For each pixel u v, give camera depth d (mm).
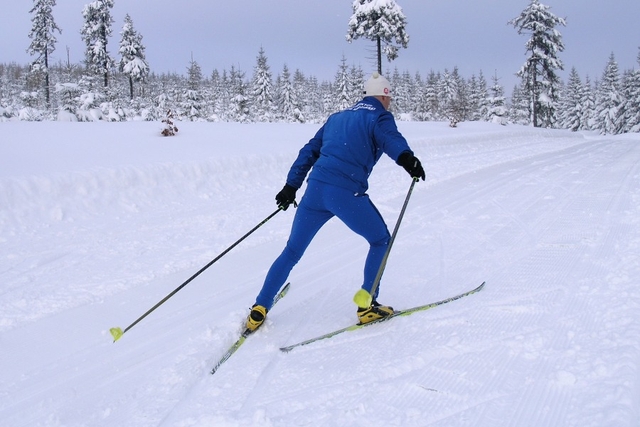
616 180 8008
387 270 4336
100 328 3418
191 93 35031
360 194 3076
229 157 8836
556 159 12031
